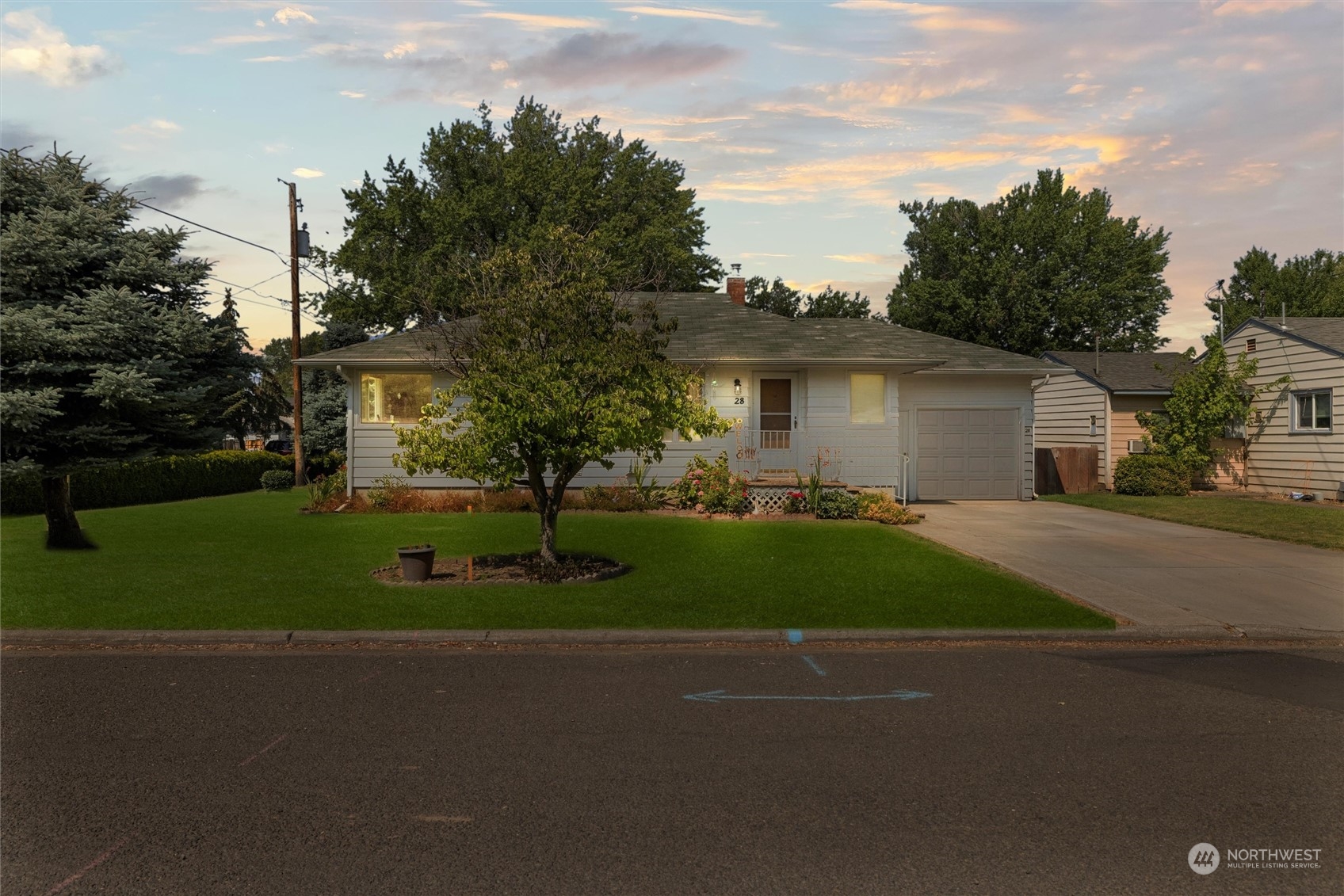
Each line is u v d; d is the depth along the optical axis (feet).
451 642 27.17
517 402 34.50
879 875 12.55
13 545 43.52
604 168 130.31
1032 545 46.42
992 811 14.78
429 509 60.18
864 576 36.42
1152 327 150.51
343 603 30.99
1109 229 142.10
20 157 43.60
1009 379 72.59
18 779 16.05
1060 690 22.33
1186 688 22.62
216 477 85.51
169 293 47.39
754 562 39.55
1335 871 12.75
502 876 12.46
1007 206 152.87
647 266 114.01
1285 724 19.60
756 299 182.09
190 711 20.17
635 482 63.00
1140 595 33.88
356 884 12.21
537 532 48.60
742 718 19.86
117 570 36.76
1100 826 14.20
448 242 109.29
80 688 21.98
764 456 65.62
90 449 43.68
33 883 12.25
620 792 15.52
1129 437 85.61
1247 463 80.79
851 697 21.57
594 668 24.32
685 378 38.37
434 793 15.43
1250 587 35.60
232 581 34.73
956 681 23.18
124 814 14.49
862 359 63.62
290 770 16.51
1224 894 12.07
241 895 11.93
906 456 67.21
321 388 117.08
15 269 41.34
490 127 126.72
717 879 12.40
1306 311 175.01
